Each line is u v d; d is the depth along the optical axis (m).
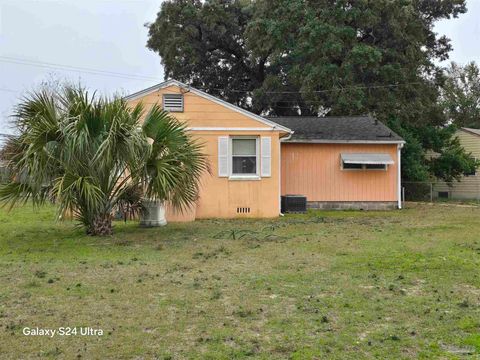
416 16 25.94
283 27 24.62
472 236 10.34
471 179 27.17
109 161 9.42
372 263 7.48
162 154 10.30
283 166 17.92
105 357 3.90
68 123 9.37
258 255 8.28
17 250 8.80
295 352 3.97
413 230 11.45
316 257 8.04
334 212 16.80
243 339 4.27
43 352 3.99
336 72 23.47
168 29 30.30
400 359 3.83
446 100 40.84
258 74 32.69
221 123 14.81
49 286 6.12
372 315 4.94
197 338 4.30
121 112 9.77
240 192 14.95
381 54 23.30
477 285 6.16
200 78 33.19
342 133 18.41
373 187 18.08
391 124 23.58
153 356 3.91
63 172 9.67
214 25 29.77
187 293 5.79
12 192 9.90
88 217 10.56
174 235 10.77
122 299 5.54
